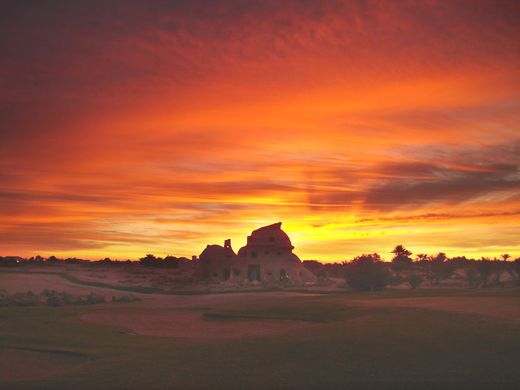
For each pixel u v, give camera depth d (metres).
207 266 105.06
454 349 23.78
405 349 24.17
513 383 19.31
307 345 25.73
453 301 43.00
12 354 30.86
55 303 65.25
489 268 92.31
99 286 95.44
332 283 97.44
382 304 44.03
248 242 102.56
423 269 126.06
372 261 86.56
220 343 28.02
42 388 21.34
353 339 26.41
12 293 79.12
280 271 99.56
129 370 23.30
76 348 32.03
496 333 26.09
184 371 22.64
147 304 66.44
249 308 50.50
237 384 20.55
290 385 20.16
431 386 19.41
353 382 20.19
